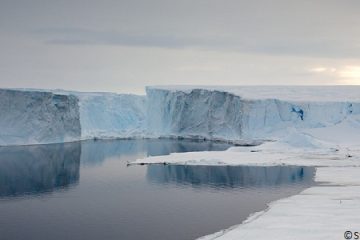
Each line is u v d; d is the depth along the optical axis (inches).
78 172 3622.0
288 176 3326.8
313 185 2955.2
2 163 4074.8
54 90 7436.0
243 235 1839.3
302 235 1815.9
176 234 1959.9
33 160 4286.4
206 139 6599.4
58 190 2896.2
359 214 2123.5
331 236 1792.6
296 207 2293.3
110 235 1955.0
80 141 6407.5
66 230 2027.6
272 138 5861.2
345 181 3058.6
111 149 5378.9
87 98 7440.9
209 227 2053.4
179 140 6668.3
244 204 2485.2
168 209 2390.5
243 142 5885.8
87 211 2361.0
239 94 6569.9
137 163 4023.1
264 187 2957.7
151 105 7588.6
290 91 7111.2
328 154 4382.4
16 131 5388.8
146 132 7524.6
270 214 2160.4
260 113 6151.6
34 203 2541.8
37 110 5570.9
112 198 2657.5
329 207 2273.6
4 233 1989.4
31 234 1974.7
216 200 2593.5
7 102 5403.5
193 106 6924.2
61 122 5974.4
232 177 3331.7
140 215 2269.9
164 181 3201.3
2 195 2755.9
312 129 5821.9
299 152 4520.2
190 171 3609.7
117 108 7829.7
